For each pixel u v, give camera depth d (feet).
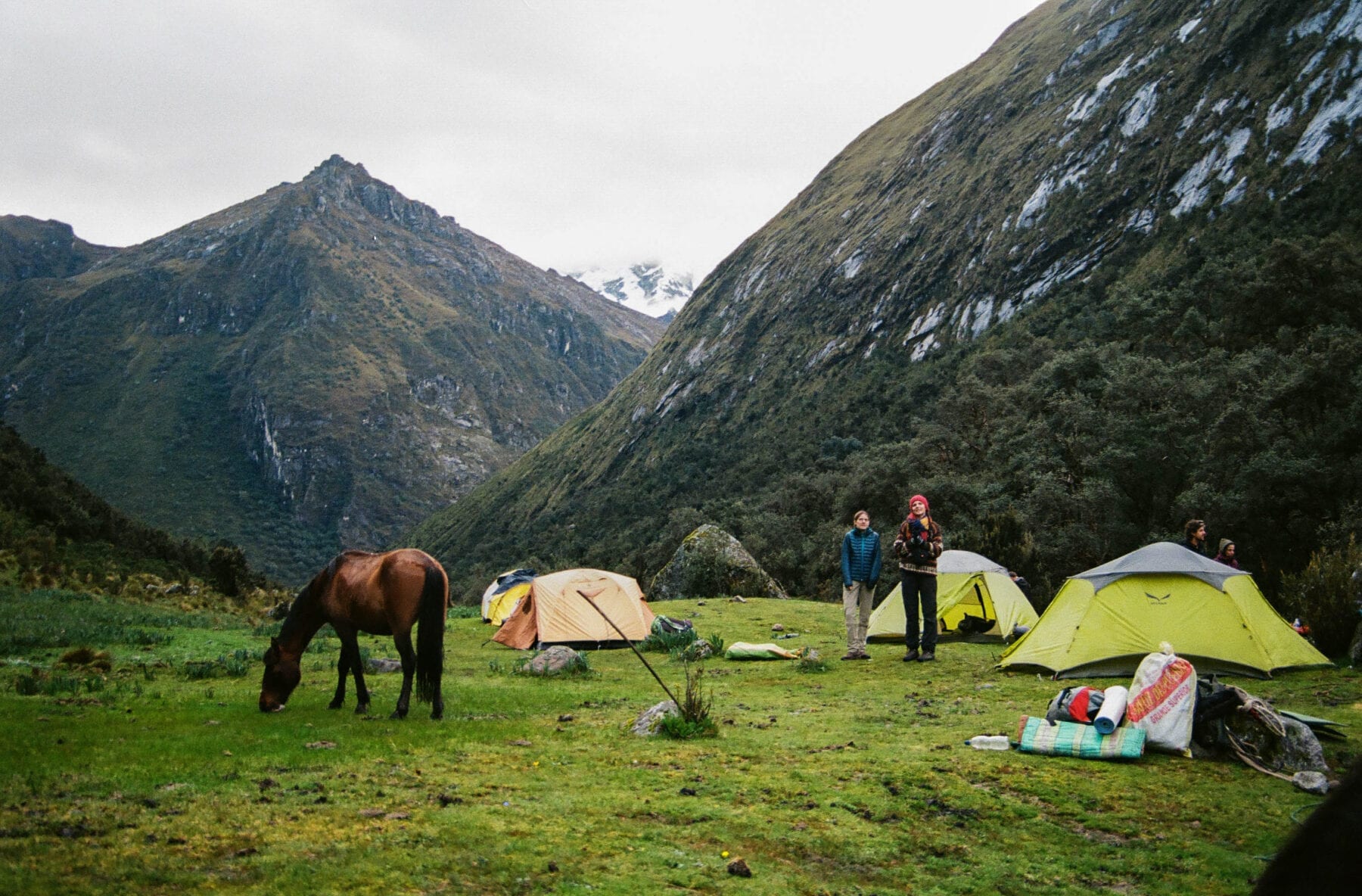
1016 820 19.08
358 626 29.73
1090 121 538.88
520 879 14.52
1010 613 51.62
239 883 13.66
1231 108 439.22
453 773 21.18
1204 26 498.28
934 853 17.26
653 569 287.48
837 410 534.78
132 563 94.53
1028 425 188.75
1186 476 118.93
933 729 27.89
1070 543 115.96
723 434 640.17
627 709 32.01
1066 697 26.07
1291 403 127.65
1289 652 35.35
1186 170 439.22
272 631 61.21
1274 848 17.76
